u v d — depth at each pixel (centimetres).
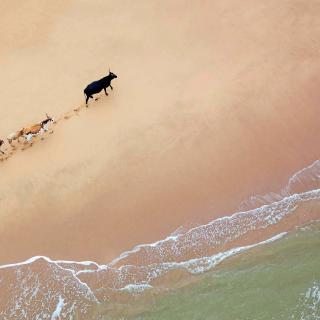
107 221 2258
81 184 2355
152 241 2209
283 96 2603
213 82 2661
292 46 2781
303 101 2589
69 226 2250
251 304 2017
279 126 2511
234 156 2425
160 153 2434
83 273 2123
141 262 2150
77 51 2819
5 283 2100
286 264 2122
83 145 2466
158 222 2256
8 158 2438
